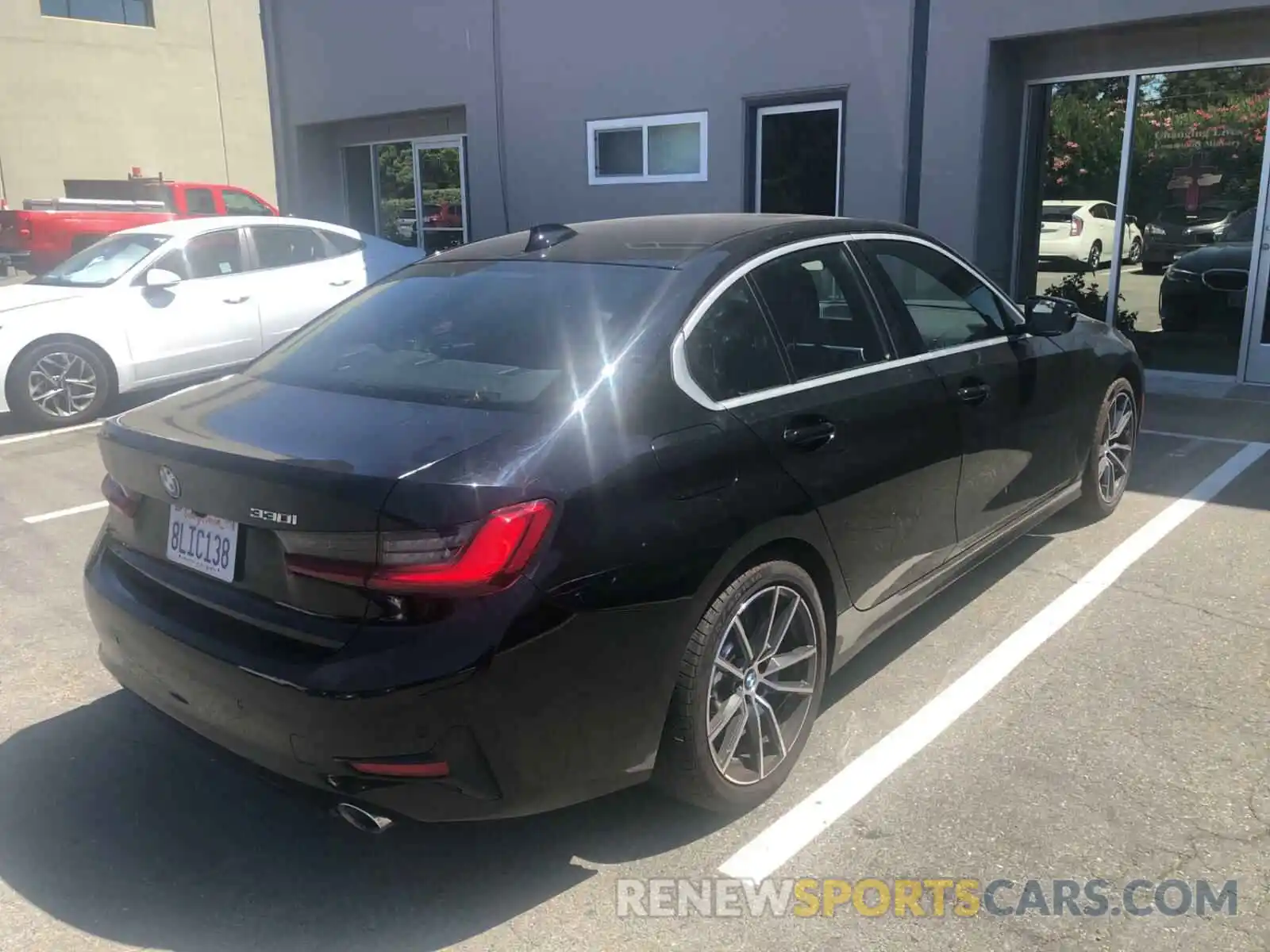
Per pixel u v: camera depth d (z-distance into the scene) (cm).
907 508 359
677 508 275
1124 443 544
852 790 318
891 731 350
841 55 898
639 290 315
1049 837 293
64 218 1745
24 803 326
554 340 304
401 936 265
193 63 2933
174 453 278
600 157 1091
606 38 1050
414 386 300
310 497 250
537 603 247
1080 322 512
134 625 286
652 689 271
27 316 812
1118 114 842
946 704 367
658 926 266
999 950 253
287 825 315
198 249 901
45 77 2653
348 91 1334
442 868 292
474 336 319
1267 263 809
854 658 392
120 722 375
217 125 3012
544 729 253
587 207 1112
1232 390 827
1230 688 372
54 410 834
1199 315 848
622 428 275
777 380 322
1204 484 602
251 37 3055
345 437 271
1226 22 768
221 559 276
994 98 845
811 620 321
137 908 277
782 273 341
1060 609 440
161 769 345
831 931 262
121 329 850
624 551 262
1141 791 313
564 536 254
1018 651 404
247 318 918
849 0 885
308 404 301
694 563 274
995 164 865
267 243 945
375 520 243
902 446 353
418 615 243
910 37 857
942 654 405
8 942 265
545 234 380
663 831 305
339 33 1324
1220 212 821
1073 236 891
